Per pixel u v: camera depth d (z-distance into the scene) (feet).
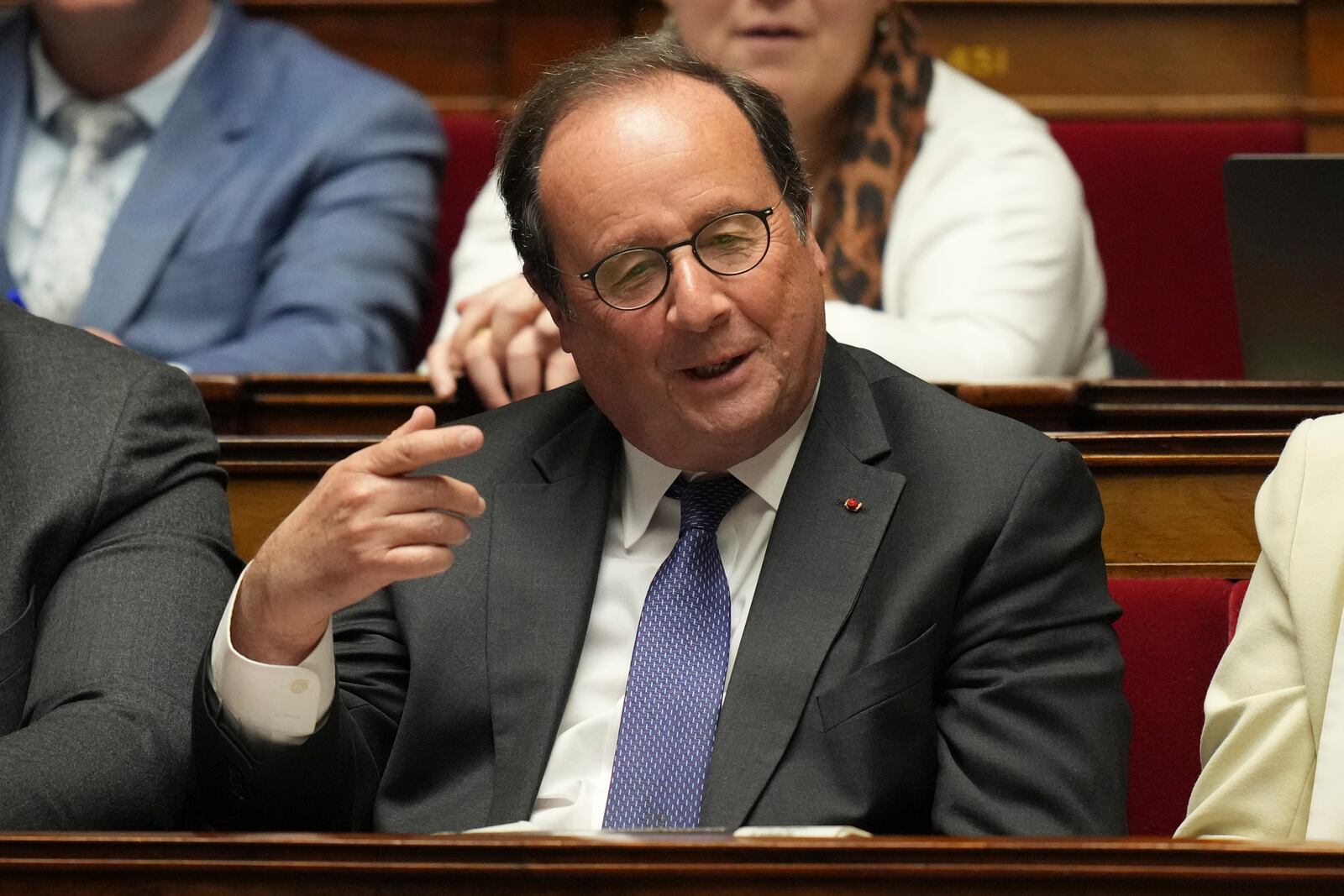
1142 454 25.64
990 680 20.52
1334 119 45.78
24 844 14.61
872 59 37.76
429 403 28.58
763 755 19.88
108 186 40.75
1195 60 46.47
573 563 22.08
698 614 21.48
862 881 14.01
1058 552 20.98
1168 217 45.29
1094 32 46.57
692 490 22.21
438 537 18.35
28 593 21.86
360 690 21.97
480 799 20.84
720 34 36.37
